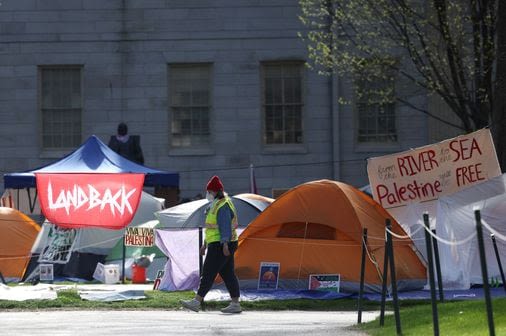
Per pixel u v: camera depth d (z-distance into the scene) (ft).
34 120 275.59
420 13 217.15
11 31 275.18
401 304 145.59
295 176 273.75
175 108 275.39
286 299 151.94
